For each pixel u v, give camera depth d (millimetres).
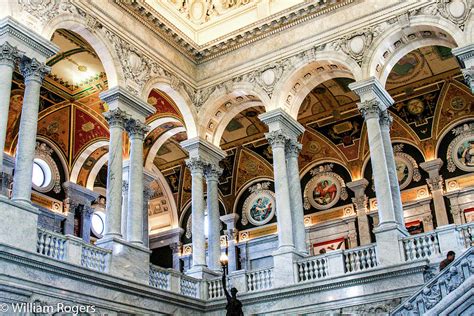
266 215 33219
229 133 33125
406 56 27203
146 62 24703
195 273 24516
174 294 22156
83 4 22281
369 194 30516
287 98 25609
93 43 22828
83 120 29875
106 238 20797
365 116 22938
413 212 28969
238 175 34312
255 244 32938
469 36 21641
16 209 17469
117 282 19828
